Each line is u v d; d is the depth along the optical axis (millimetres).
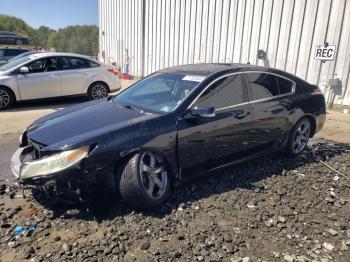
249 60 10906
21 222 3385
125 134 3461
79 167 3217
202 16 12398
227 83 4309
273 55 10203
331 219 3564
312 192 4172
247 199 3912
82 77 10016
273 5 9961
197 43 12844
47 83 9469
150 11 15445
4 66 9797
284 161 5195
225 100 4234
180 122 3783
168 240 3111
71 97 10109
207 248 3014
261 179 4492
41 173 3230
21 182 3383
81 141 3287
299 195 4078
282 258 2906
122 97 4668
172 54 14320
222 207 3717
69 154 3219
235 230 3297
